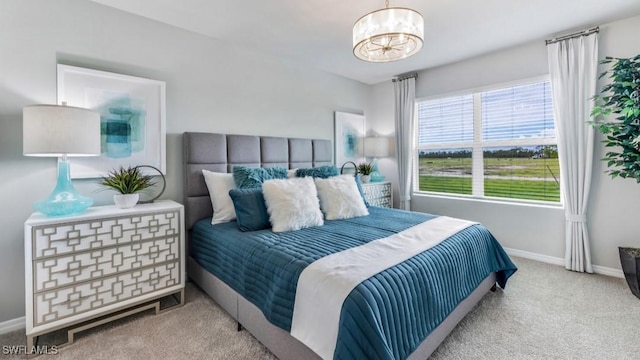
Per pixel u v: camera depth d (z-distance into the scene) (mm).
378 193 4078
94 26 2168
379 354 1102
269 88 3289
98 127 1874
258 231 2139
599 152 2699
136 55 2363
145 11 2312
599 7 2316
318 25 2555
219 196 2512
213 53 2824
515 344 1699
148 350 1669
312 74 3750
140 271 1994
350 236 1969
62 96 2027
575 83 2730
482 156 3572
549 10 2352
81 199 1857
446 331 1657
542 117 3096
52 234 1658
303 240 1881
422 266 1532
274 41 2916
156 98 2447
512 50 3172
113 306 1878
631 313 2020
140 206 2154
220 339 1776
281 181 2377
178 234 2174
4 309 1893
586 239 2740
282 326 1426
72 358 1601
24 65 1915
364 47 1999
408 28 1702
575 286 2459
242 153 2936
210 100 2814
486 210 3488
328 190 2631
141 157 2383
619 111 2371
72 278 1729
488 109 3492
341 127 4105
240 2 2178
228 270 1960
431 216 2646
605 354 1605
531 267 2902
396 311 1277
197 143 2605
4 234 1884
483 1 2201
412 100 4012
